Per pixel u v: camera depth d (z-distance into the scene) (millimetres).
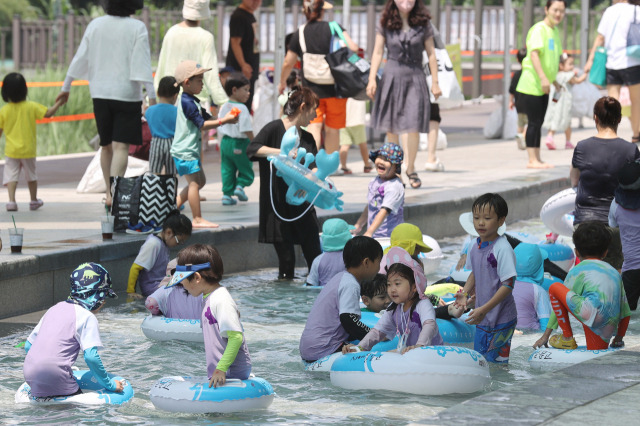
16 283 10625
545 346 9148
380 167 12789
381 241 12398
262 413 7434
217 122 13188
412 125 17594
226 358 7484
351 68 17719
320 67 17906
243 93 15734
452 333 9289
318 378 8492
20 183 19000
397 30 17469
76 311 7762
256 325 10453
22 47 42625
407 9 17344
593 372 7070
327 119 18250
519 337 10125
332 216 14406
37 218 14211
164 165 13867
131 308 11188
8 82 14812
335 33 17906
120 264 11977
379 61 17719
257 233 13766
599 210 11570
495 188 17719
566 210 12766
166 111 13875
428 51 17609
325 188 12484
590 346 9008
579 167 11633
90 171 17453
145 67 14391
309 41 17906
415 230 10141
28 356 7711
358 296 8898
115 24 14391
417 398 7859
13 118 14875
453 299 10445
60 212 14867
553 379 6875
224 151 15773
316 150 12953
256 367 8852
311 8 17859
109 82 14352
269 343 9719
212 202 16266
